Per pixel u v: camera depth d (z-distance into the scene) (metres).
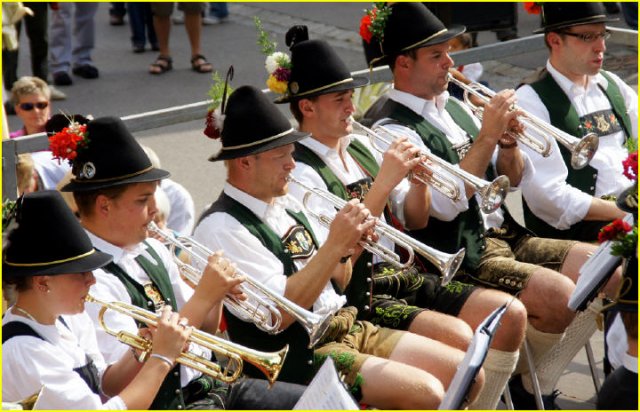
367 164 9.44
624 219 8.81
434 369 8.06
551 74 10.82
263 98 8.02
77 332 7.05
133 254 7.51
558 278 9.30
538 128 9.66
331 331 8.22
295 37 9.31
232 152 7.95
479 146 9.37
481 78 15.95
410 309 8.79
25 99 12.28
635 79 12.84
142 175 7.27
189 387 7.55
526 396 9.59
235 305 7.51
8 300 6.89
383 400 7.74
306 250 8.23
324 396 6.47
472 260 9.66
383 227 8.09
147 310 7.23
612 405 7.33
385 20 9.87
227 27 23.58
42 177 9.46
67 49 19.77
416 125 9.81
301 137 8.06
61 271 6.47
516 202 13.84
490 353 8.64
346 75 8.95
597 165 10.75
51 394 6.43
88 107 18.50
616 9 20.91
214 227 7.95
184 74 20.31
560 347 9.50
